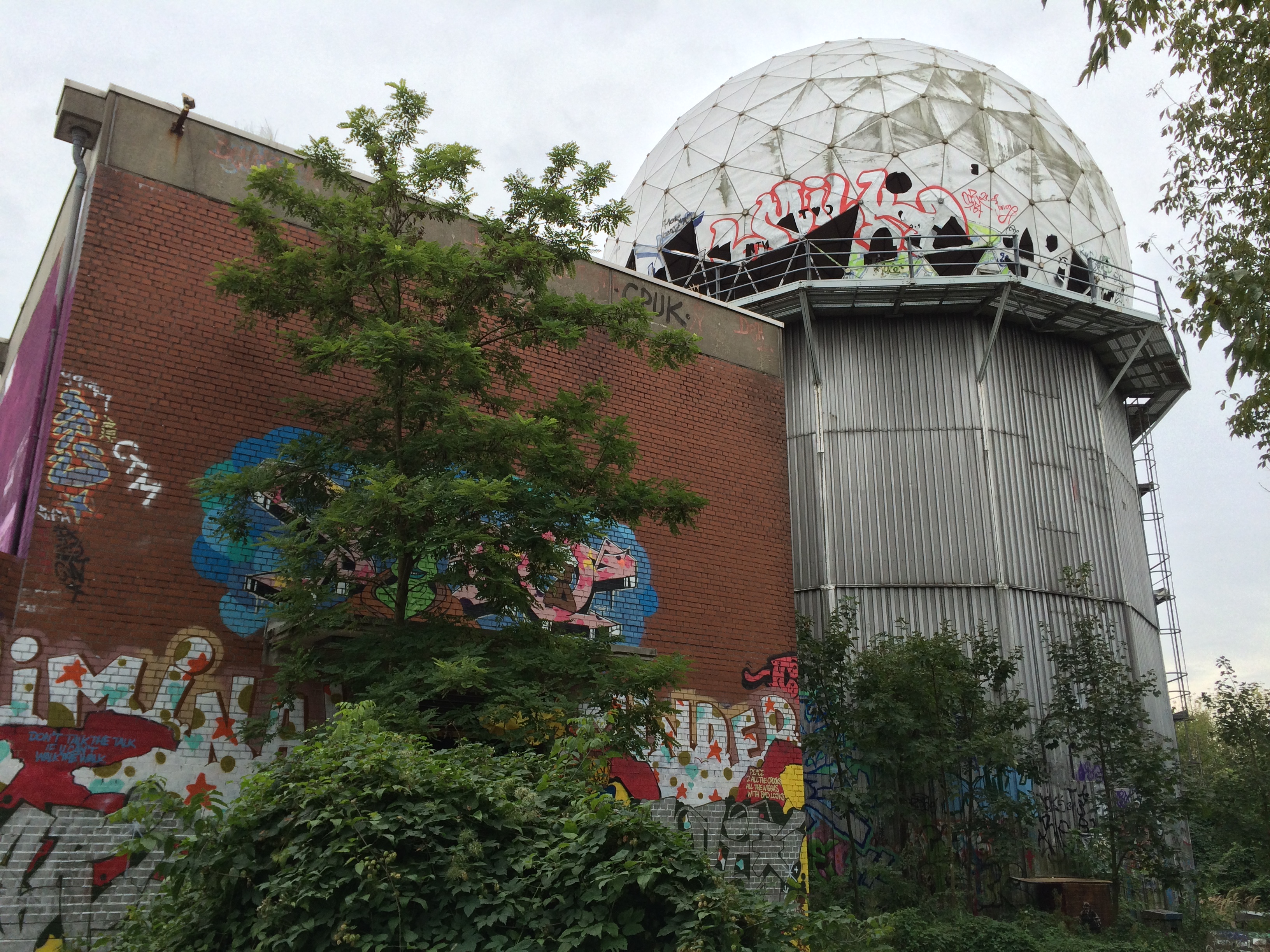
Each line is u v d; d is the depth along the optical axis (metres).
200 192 12.70
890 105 24.61
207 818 6.46
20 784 10.03
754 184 24.81
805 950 5.94
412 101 11.14
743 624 16.81
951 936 15.07
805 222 23.72
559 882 5.89
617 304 11.63
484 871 6.04
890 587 21.88
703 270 24.42
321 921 5.69
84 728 10.50
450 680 8.76
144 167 12.35
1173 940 16.67
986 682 20.25
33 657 10.38
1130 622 23.14
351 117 10.90
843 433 22.98
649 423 16.69
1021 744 18.52
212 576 11.70
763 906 5.67
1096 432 24.25
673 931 5.58
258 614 11.89
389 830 5.91
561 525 10.25
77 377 11.30
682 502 11.00
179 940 6.17
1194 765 19.95
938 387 23.05
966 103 25.02
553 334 10.84
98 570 10.98
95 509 11.12
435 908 5.89
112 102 12.30
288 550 9.84
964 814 18.95
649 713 10.34
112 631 10.91
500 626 12.05
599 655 10.50
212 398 12.20
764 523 17.70
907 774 18.05
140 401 11.67
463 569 9.67
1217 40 11.38
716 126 26.73
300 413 11.26
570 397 11.09
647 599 15.80
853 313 23.41
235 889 6.21
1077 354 24.64
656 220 26.52
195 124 12.86
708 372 17.83
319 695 11.98
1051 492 23.03
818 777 19.89
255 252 10.83
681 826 6.49
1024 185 24.23
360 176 13.80
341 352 9.95
